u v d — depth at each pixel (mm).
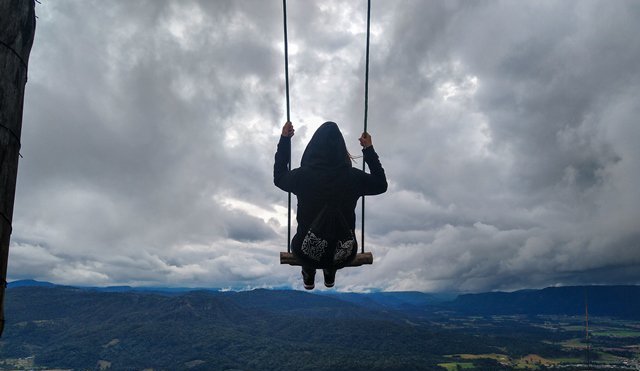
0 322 2854
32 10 3115
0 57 2898
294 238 4168
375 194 4270
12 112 2947
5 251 2891
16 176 3008
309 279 4730
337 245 3990
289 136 4480
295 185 4035
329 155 3959
